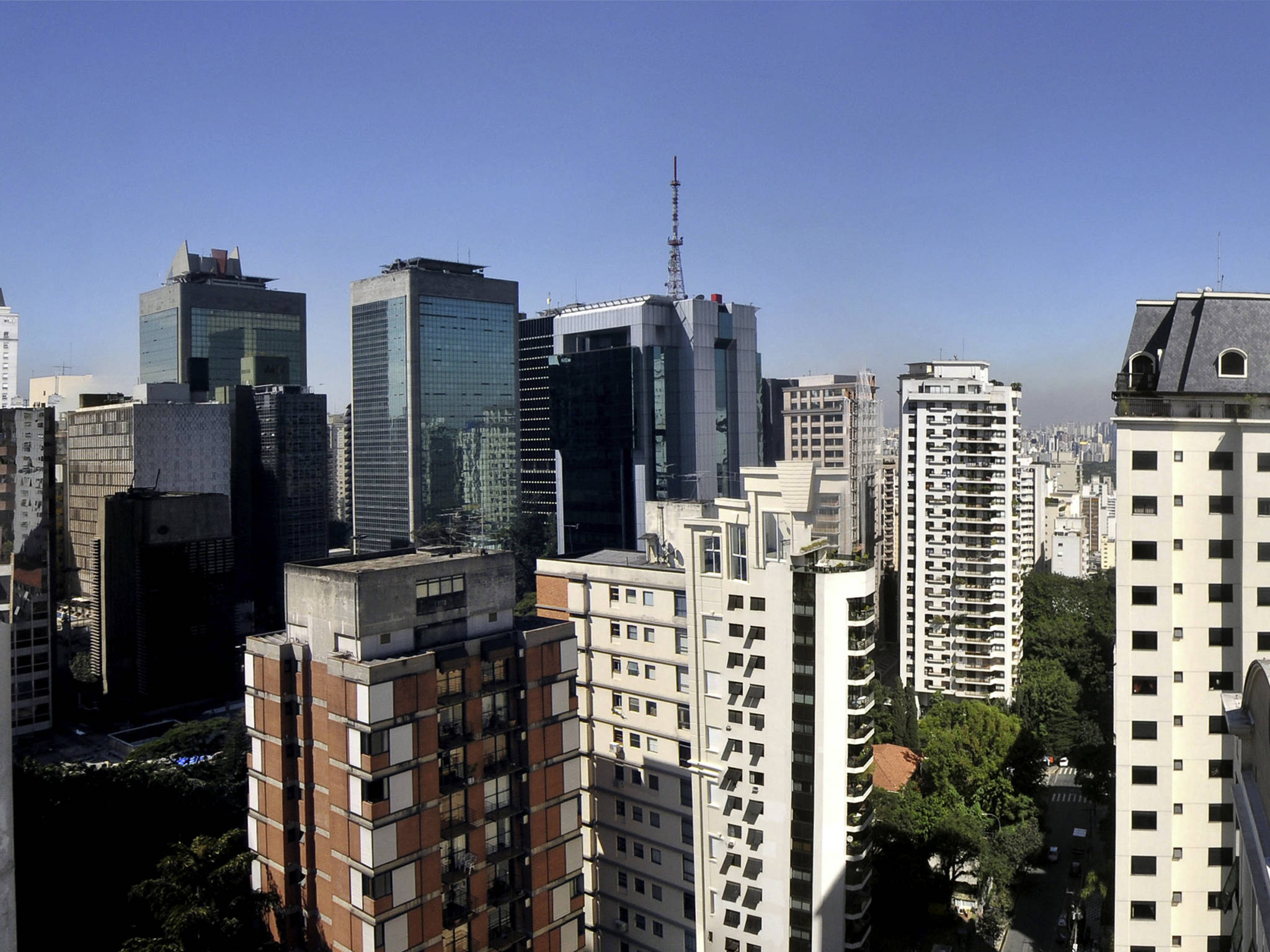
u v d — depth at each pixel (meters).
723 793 90.69
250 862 79.44
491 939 77.88
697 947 92.19
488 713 78.44
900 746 176.50
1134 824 78.56
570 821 83.12
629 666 98.75
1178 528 77.19
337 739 71.44
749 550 88.25
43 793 110.94
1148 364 80.38
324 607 74.06
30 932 95.19
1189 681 77.44
